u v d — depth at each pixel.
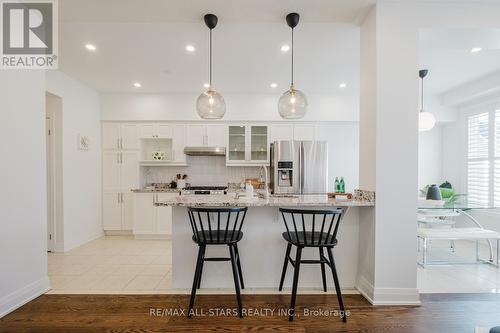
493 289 2.37
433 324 1.84
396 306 2.07
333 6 2.11
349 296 2.24
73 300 2.14
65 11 2.14
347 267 2.41
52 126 3.45
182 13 2.20
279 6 2.11
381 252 2.10
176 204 2.09
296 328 1.80
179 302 2.13
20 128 2.02
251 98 4.37
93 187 4.12
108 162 4.36
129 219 4.35
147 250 3.55
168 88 4.11
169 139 4.55
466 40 2.29
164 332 1.74
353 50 2.86
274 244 2.41
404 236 2.09
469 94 3.86
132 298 2.19
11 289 1.96
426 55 2.95
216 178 4.74
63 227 3.46
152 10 2.15
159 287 2.39
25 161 2.06
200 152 4.36
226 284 2.38
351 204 2.10
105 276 2.64
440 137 4.80
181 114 4.36
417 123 2.08
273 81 3.80
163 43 2.70
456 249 3.62
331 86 4.04
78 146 3.77
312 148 3.98
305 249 2.41
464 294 2.27
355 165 4.61
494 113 3.77
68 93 3.56
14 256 1.97
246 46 2.76
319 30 2.46
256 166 4.68
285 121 4.47
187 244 2.37
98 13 2.18
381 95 2.08
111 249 3.59
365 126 2.26
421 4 2.08
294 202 2.18
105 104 4.31
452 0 2.05
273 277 2.41
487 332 1.75
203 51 2.88
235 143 4.55
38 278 2.19
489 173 3.84
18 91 2.01
